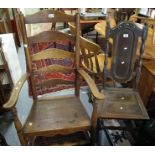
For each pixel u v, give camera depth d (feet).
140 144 5.22
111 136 5.62
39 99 5.01
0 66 5.77
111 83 7.00
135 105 4.83
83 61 6.22
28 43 4.42
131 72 5.15
